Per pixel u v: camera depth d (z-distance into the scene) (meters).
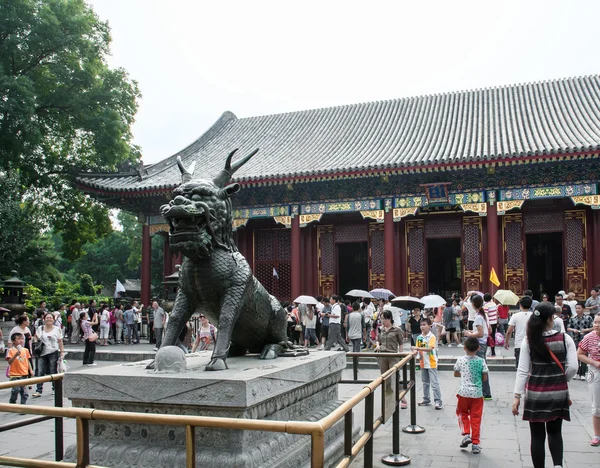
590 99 37.91
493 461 8.96
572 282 33.94
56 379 7.50
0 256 32.66
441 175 32.78
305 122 45.38
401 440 10.30
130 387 6.18
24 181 36.38
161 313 27.75
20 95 30.67
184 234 6.76
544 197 31.31
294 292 34.81
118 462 6.12
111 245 83.62
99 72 35.62
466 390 9.59
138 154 41.03
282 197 35.72
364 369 20.77
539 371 7.64
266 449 6.22
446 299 41.56
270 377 6.34
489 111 39.34
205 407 5.94
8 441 10.33
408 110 43.00
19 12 31.70
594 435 9.87
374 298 31.59
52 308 44.34
